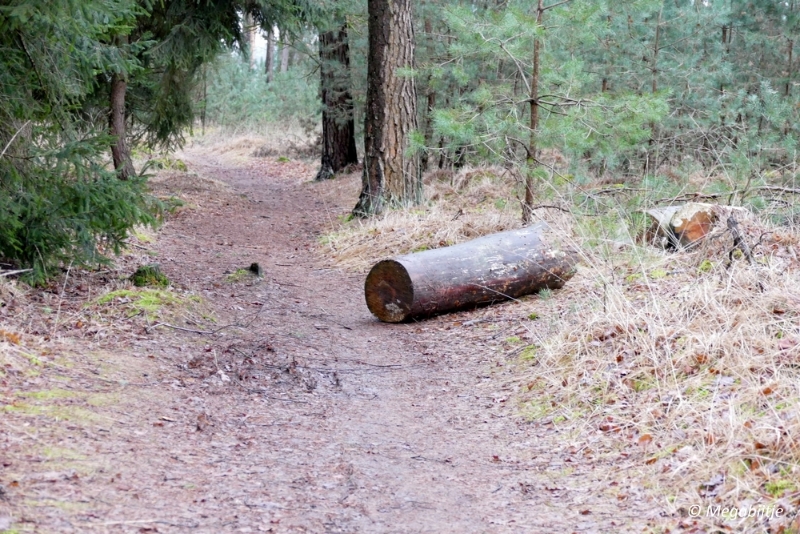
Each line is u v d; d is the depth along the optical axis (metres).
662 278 7.29
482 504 4.16
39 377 5.19
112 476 3.96
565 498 4.19
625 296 6.88
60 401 4.84
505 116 10.23
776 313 5.68
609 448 4.73
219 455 4.58
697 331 5.70
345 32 19.78
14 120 7.40
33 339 5.89
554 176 10.21
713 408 4.61
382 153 13.40
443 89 16.03
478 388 6.24
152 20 13.89
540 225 8.82
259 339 7.37
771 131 12.10
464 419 5.61
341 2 15.26
